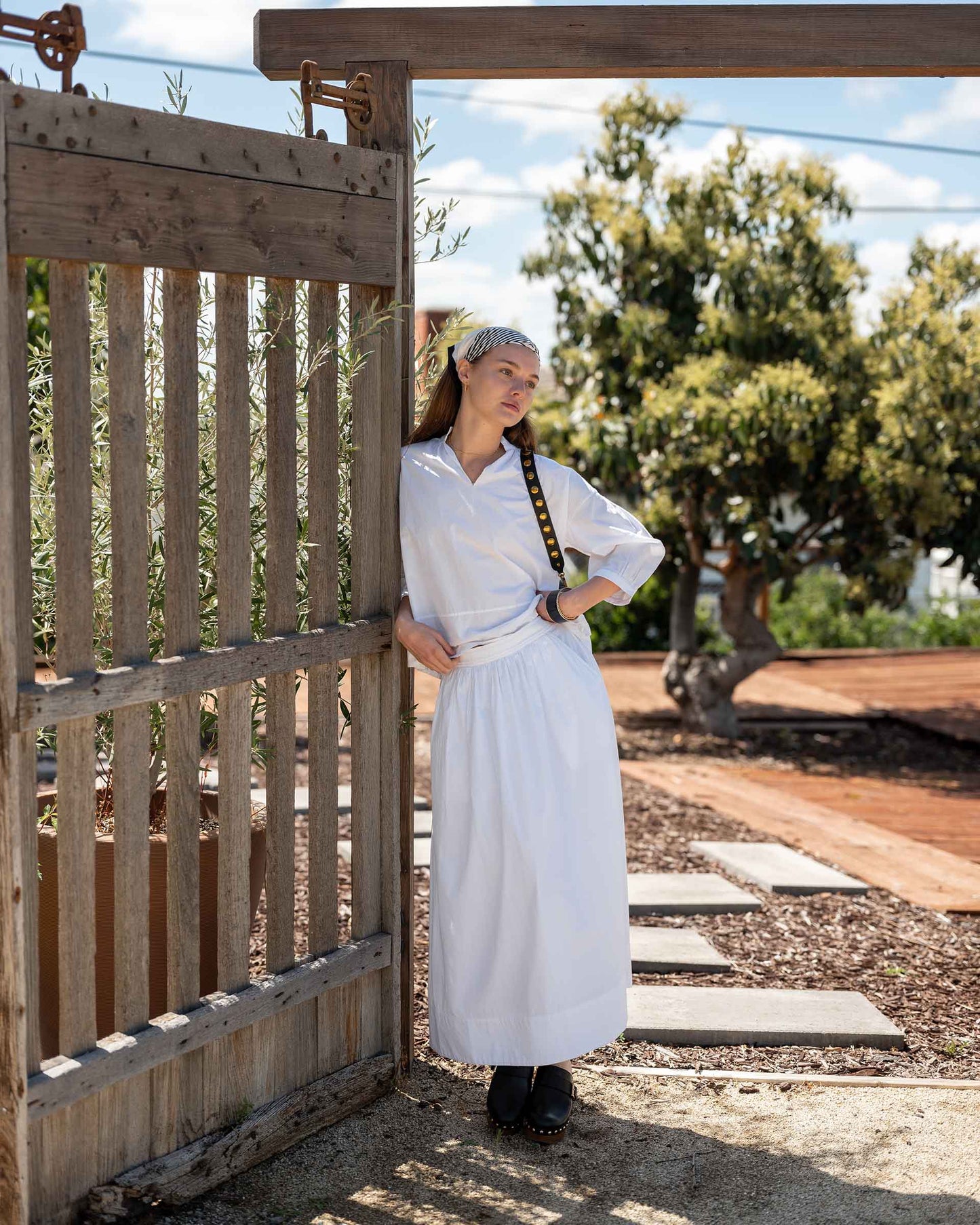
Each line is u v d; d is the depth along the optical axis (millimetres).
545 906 2693
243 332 2449
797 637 14188
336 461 2740
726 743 8773
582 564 8977
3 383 1948
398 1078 3045
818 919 4516
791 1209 2521
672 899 4582
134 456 2254
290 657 2594
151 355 2908
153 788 3188
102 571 2951
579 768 2746
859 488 8188
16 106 1945
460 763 2752
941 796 7234
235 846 2531
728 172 8641
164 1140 2439
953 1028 3535
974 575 8422
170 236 2227
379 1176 2617
